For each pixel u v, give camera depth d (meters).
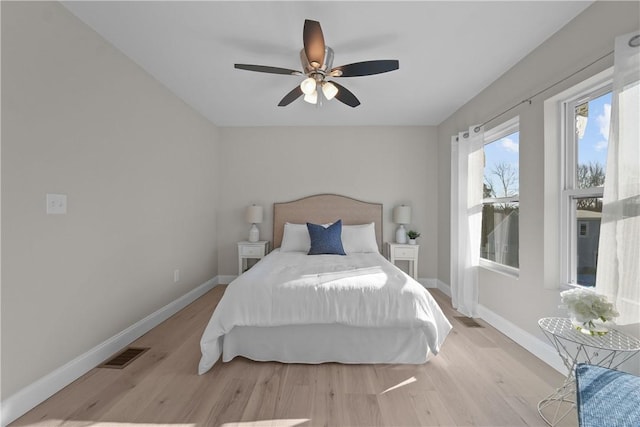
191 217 3.76
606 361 1.79
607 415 1.12
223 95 3.38
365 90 3.23
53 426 1.57
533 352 2.38
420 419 1.64
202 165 4.07
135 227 2.67
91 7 1.95
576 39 2.02
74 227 2.03
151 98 2.89
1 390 1.58
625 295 1.59
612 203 1.67
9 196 1.62
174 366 2.19
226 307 2.21
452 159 3.66
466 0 1.89
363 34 2.23
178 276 3.45
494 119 2.99
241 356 2.35
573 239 2.23
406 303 2.21
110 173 2.36
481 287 3.21
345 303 2.21
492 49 2.43
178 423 1.60
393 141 4.54
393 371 2.14
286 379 2.03
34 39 1.74
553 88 2.23
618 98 1.63
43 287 1.81
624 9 1.70
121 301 2.49
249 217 4.36
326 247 3.69
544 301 2.32
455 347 2.51
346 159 4.56
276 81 3.03
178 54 2.52
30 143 1.73
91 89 2.17
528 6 1.94
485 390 1.90
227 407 1.73
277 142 4.59
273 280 2.34
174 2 1.90
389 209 4.55
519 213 2.61
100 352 2.24
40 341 1.79
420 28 2.16
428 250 4.53
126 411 1.69
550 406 1.74
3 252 1.59
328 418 1.65
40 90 1.78
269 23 2.11
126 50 2.46
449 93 3.30
